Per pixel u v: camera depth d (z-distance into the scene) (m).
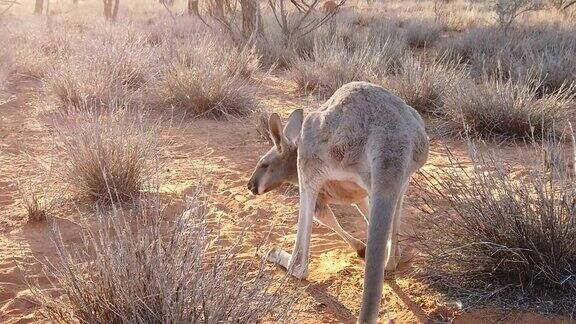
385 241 3.82
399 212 4.92
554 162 5.39
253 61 13.88
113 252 3.97
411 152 4.25
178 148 8.92
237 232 6.04
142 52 13.26
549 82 12.07
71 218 6.29
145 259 3.85
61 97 10.92
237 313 3.73
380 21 23.11
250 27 16.25
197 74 11.07
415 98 10.62
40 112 10.59
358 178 4.34
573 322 4.30
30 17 26.75
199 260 3.89
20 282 5.03
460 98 9.69
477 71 13.62
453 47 16.72
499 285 4.66
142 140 7.19
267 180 5.72
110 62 11.98
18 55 14.27
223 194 7.18
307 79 12.61
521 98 9.49
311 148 4.61
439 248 4.95
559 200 4.84
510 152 8.70
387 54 14.69
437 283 4.82
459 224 4.87
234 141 9.37
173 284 3.73
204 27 19.23
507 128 9.26
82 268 4.29
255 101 11.30
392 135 4.17
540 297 4.53
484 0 33.31
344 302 4.71
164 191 7.04
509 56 14.07
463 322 4.38
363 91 4.52
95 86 10.83
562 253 4.55
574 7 27.20
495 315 4.40
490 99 9.47
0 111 10.78
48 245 5.71
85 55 12.64
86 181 6.72
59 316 4.09
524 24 19.86
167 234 5.08
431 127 9.84
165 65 12.32
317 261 5.48
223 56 13.48
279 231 6.14
